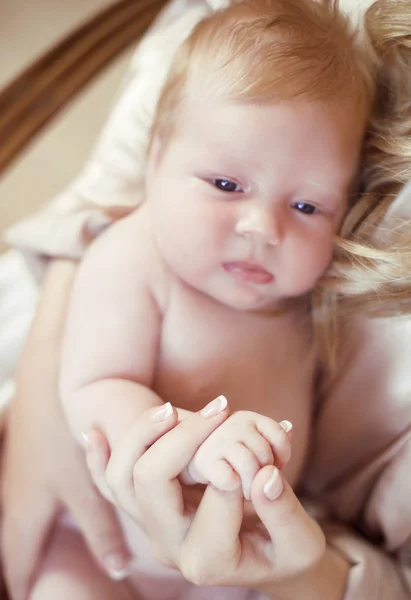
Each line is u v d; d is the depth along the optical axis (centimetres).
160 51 82
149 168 58
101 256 58
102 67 115
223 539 42
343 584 54
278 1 53
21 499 61
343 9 58
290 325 60
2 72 139
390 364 55
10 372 84
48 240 68
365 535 63
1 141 103
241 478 41
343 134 50
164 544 45
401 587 57
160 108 56
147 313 55
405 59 51
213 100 49
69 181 131
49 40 146
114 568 58
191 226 51
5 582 65
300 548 43
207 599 62
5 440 69
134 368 54
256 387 58
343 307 57
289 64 48
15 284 92
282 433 42
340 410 60
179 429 43
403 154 51
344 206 54
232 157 49
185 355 56
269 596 55
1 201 127
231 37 50
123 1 122
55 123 138
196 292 57
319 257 53
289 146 48
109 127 86
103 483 50
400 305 53
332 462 63
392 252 51
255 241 50
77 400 53
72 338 56
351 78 50
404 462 55
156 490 43
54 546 63
